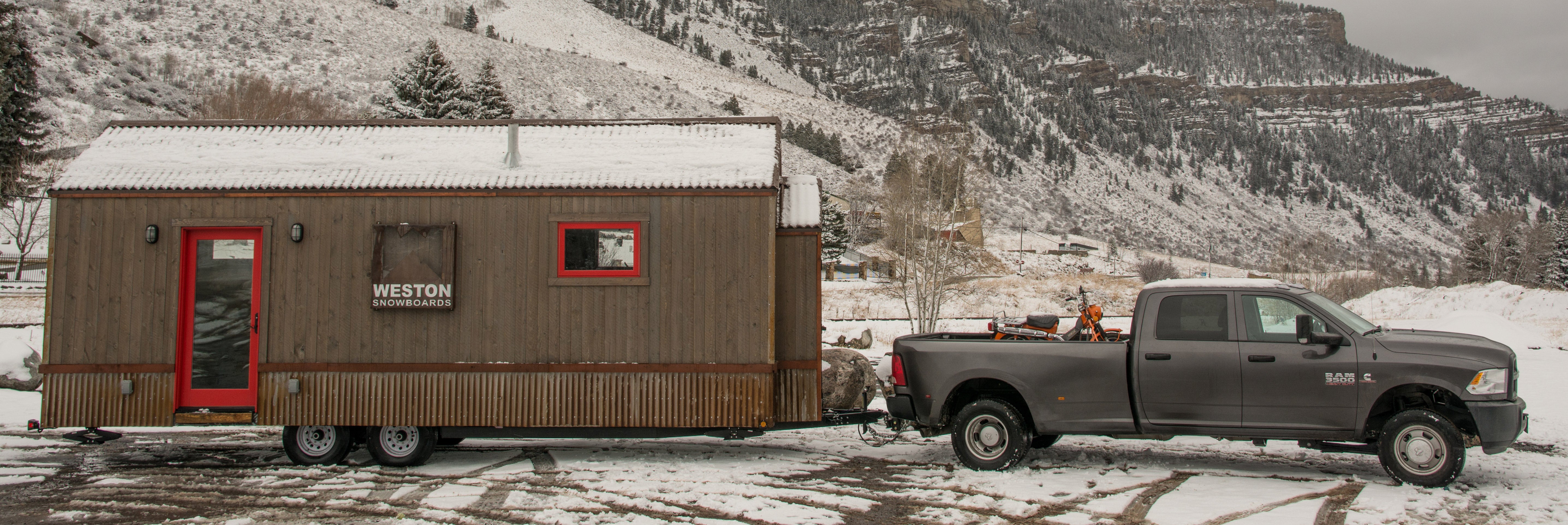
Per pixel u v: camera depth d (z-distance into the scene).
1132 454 8.55
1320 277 69.81
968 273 41.06
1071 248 112.25
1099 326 8.49
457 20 169.75
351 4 119.88
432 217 7.85
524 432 7.86
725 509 6.27
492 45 125.69
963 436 7.76
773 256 7.78
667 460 8.30
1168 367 7.33
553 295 7.82
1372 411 7.06
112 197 7.80
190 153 8.15
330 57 93.44
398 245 7.79
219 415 7.72
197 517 6.07
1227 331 7.31
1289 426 7.08
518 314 7.82
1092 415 7.53
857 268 61.09
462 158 8.13
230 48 87.19
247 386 7.87
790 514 6.14
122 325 7.74
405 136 8.46
